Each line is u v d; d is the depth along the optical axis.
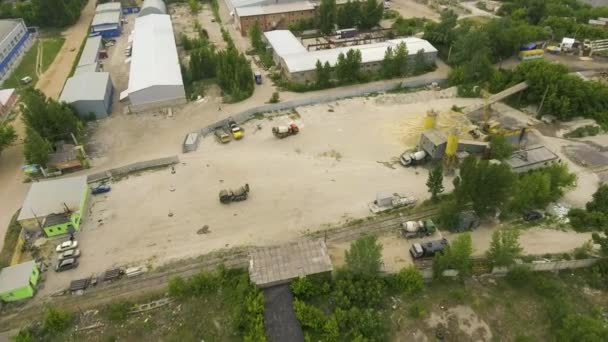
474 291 46.16
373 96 87.69
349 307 43.62
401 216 56.47
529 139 71.81
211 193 61.56
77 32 132.25
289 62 93.69
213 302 45.03
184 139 74.75
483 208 52.53
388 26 129.25
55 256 51.91
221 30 129.25
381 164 67.19
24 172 67.88
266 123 78.94
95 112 81.44
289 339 40.44
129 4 153.38
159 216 57.62
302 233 54.25
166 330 42.56
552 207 57.25
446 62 102.62
